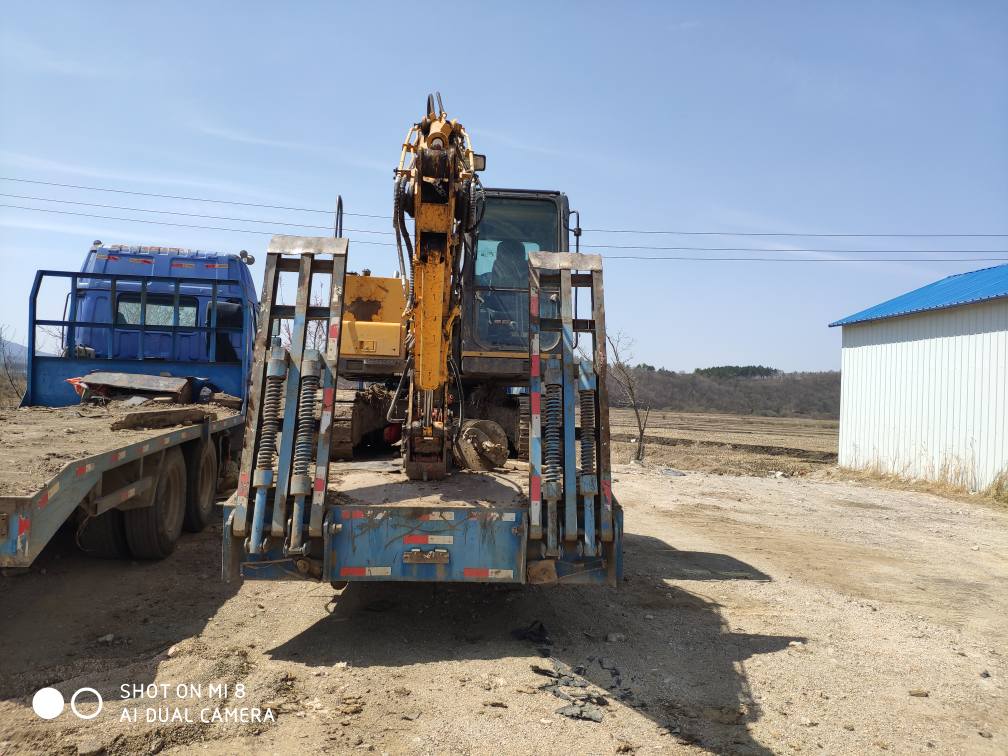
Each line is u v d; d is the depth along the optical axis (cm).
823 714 379
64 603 483
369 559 422
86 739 304
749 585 642
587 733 342
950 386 1445
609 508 429
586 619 518
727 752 332
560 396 446
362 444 722
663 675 421
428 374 478
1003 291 1324
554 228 700
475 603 539
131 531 570
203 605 501
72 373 740
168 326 776
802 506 1156
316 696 367
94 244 902
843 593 631
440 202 475
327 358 439
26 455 408
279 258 461
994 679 442
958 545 890
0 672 373
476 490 477
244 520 412
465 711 358
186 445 695
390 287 709
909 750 345
